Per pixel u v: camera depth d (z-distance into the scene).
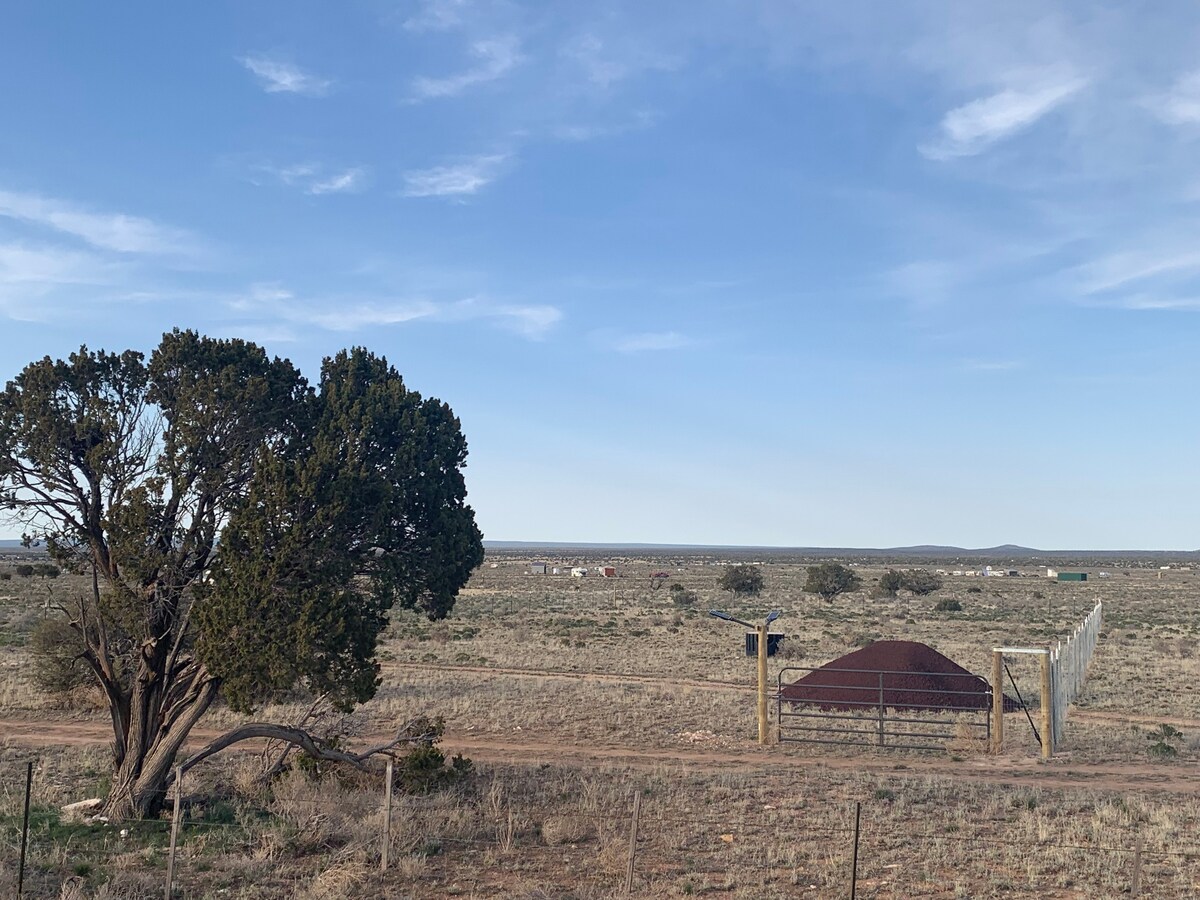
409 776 21.05
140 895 14.22
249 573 17.16
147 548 17.95
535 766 24.75
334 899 14.31
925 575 107.56
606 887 15.41
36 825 17.88
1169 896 15.12
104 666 19.53
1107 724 31.75
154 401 18.95
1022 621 73.62
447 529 19.88
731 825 19.22
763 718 28.94
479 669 44.44
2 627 55.50
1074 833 18.81
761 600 96.94
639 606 88.19
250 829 17.92
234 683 17.22
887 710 32.78
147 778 18.88
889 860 16.98
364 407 19.22
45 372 18.19
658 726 30.78
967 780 23.88
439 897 14.89
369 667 18.70
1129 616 79.62
